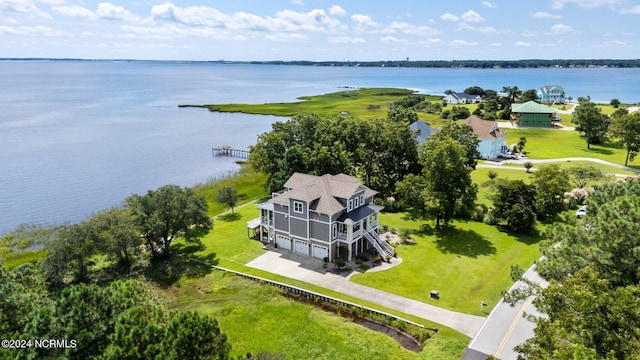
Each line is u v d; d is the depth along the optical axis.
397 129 60.84
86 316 18.86
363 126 63.09
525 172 71.06
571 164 75.00
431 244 45.38
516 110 115.31
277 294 35.84
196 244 46.31
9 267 41.59
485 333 29.55
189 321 18.83
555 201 50.50
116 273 39.78
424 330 30.09
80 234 37.06
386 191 61.59
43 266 35.34
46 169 78.12
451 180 47.75
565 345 17.94
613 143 93.44
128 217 42.09
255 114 148.12
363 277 38.09
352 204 43.38
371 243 43.06
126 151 93.62
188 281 38.44
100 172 77.19
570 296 18.89
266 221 46.22
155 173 77.62
